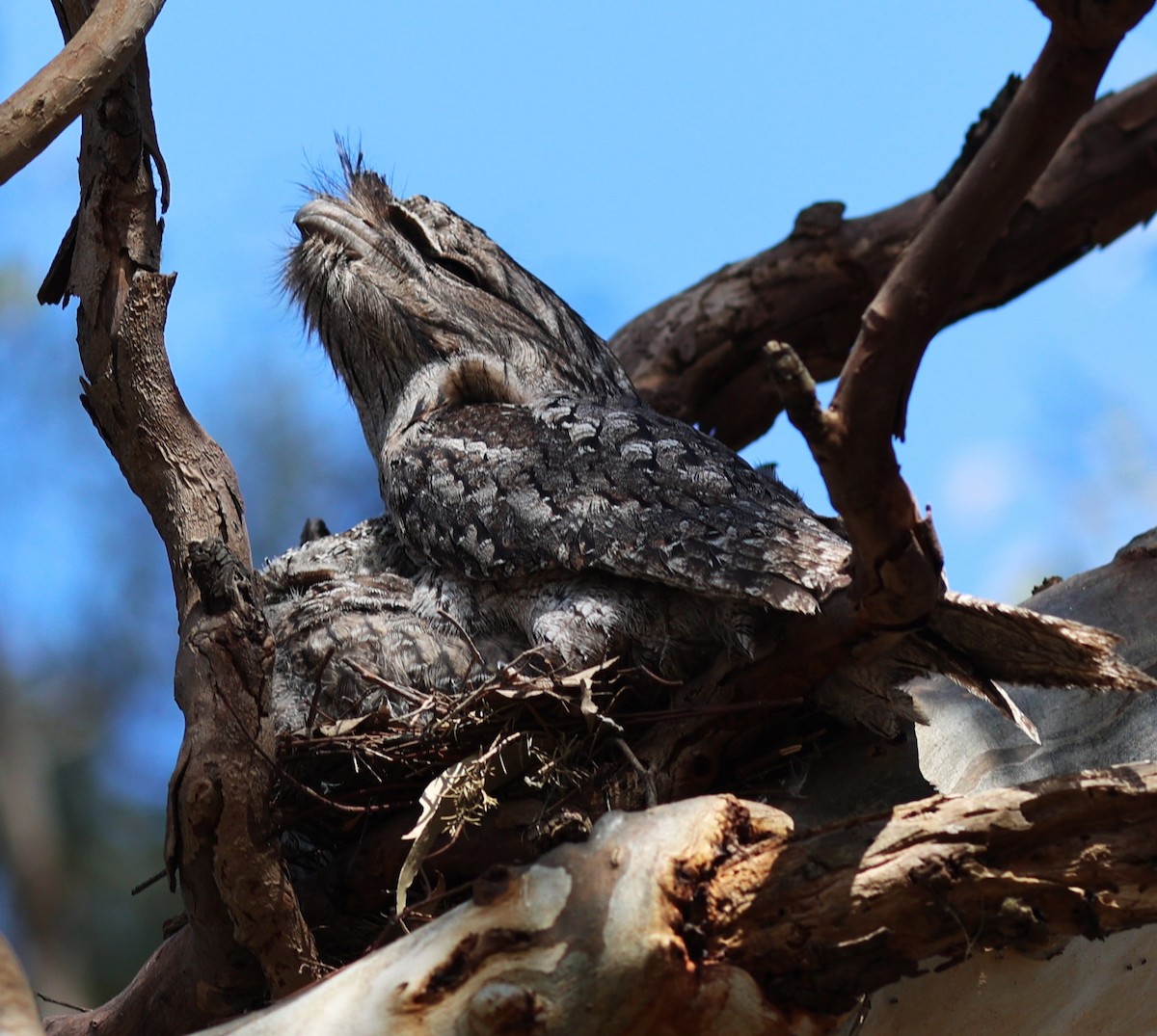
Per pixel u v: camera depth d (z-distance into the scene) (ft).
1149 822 22.97
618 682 31.04
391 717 30.71
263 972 29.35
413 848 28.22
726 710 29.32
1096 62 19.10
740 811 23.59
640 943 21.85
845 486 22.03
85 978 64.49
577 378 43.60
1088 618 34.94
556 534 31.91
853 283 53.31
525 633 33.73
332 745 30.40
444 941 22.02
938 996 28.99
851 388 21.12
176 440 28.66
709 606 30.17
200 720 26.73
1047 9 18.79
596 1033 21.66
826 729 31.09
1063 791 23.08
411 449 36.29
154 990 31.94
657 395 53.83
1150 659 33.76
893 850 22.86
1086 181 52.65
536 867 22.57
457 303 43.06
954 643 26.58
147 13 26.37
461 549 33.32
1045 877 22.91
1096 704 33.24
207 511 28.63
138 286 28.37
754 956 22.67
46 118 25.48
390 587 35.22
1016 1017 28.86
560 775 30.14
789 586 27.68
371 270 42.98
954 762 33.09
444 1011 21.54
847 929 22.65
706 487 31.83
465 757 30.25
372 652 33.86
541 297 44.75
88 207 28.63
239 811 26.81
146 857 69.82
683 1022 22.22
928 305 20.65
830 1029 23.86
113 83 27.50
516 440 34.71
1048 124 19.66
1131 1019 28.60
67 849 68.69
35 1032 19.30
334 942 31.86
